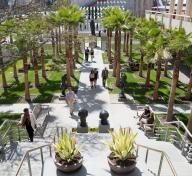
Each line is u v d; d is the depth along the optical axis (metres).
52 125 16.78
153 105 20.28
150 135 14.51
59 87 24.16
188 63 16.08
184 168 9.98
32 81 25.97
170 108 17.30
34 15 16.53
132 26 28.83
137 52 38.12
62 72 28.89
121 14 23.75
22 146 11.44
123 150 8.32
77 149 8.73
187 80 26.58
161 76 27.50
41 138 13.50
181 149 11.58
